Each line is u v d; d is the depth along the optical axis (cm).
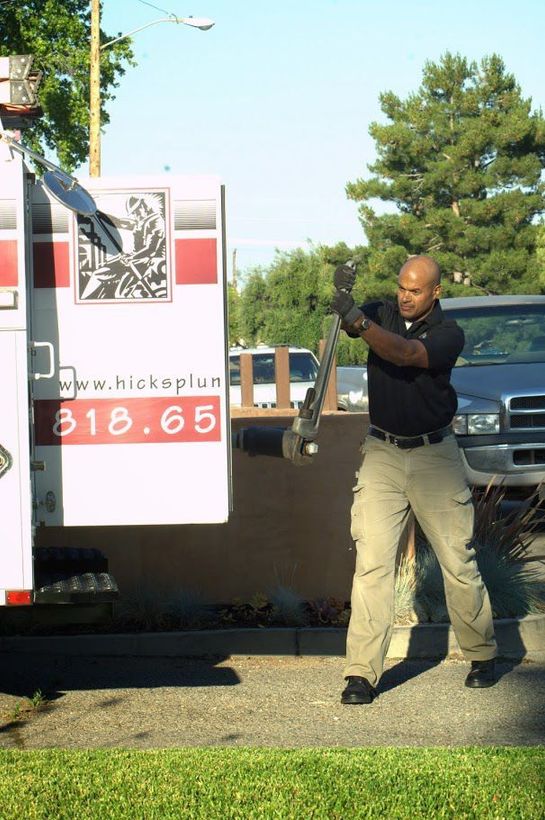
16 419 636
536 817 494
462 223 5834
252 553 955
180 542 949
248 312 6166
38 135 4381
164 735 668
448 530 741
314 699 742
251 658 856
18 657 848
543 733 662
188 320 675
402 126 6072
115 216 673
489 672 763
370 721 693
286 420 991
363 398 1831
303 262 6075
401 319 752
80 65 4347
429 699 738
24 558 634
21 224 640
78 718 704
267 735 666
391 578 734
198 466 674
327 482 956
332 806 507
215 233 675
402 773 548
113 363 674
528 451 1303
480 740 651
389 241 6047
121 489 675
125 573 945
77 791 526
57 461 673
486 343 1434
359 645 725
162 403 675
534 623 877
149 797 518
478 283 5903
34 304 672
